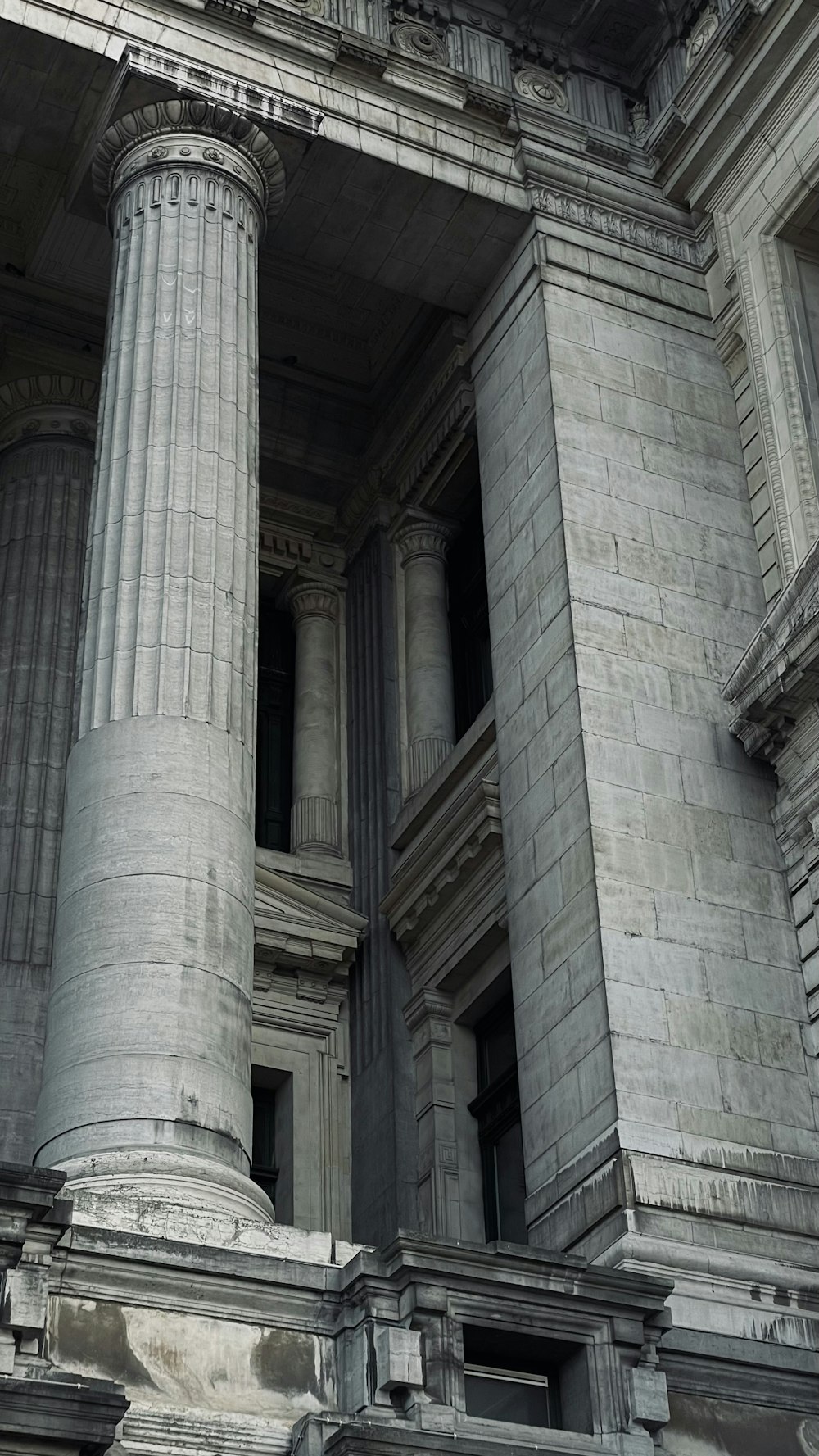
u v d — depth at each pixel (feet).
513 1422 54.54
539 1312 55.06
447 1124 89.61
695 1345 58.54
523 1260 55.31
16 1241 50.03
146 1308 52.13
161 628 70.18
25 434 100.99
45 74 85.61
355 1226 90.79
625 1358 55.83
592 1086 70.74
